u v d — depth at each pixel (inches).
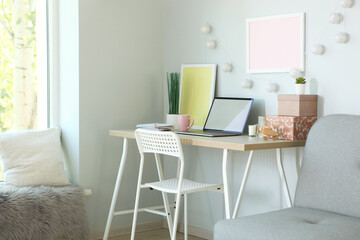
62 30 142.2
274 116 113.4
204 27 138.3
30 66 141.1
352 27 110.0
